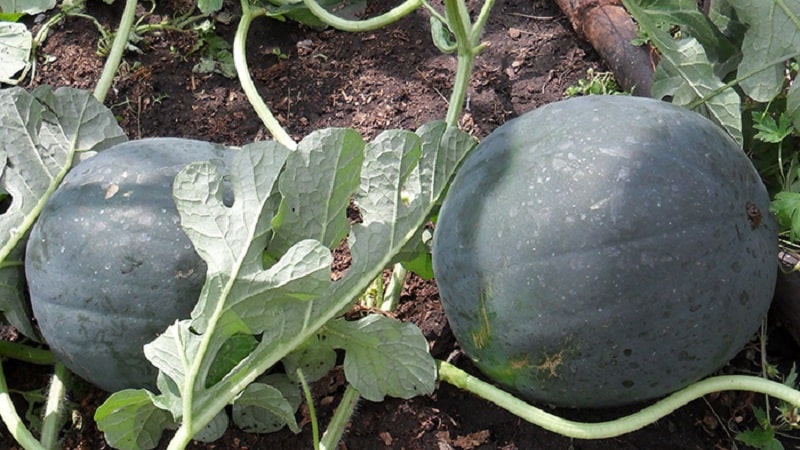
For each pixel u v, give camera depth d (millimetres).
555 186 940
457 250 981
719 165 950
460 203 993
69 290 980
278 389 1049
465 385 1037
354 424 1078
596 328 929
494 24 1386
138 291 970
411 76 1335
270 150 977
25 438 1004
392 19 1273
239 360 998
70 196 1000
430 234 1100
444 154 1050
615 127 954
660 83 1146
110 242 973
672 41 1106
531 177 953
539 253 935
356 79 1338
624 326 926
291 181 973
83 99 1112
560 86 1323
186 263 973
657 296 920
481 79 1327
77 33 1369
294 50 1366
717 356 958
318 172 981
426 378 1026
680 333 932
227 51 1354
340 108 1314
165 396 952
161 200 983
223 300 954
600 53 1316
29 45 1204
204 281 977
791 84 1135
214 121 1303
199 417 958
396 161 1013
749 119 1163
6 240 1050
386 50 1358
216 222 961
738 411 1089
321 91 1328
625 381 954
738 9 1091
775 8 1071
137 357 986
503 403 1021
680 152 944
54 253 986
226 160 1037
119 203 982
